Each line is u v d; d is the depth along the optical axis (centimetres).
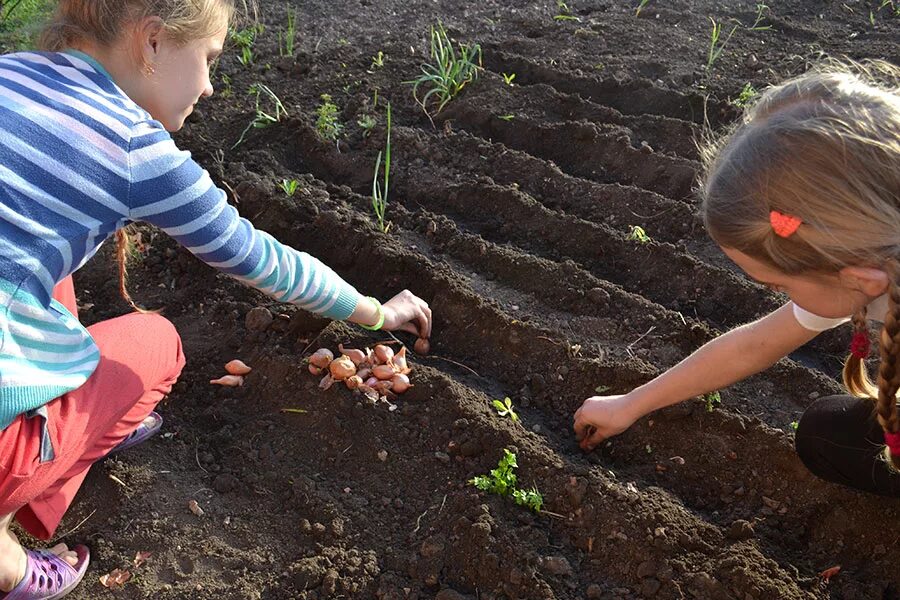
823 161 156
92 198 182
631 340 286
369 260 317
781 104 168
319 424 265
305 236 329
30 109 177
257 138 374
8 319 179
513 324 288
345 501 246
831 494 236
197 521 241
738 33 430
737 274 305
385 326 272
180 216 195
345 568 229
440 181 353
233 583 227
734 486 246
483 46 428
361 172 362
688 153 356
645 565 223
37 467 194
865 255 159
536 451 248
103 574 230
